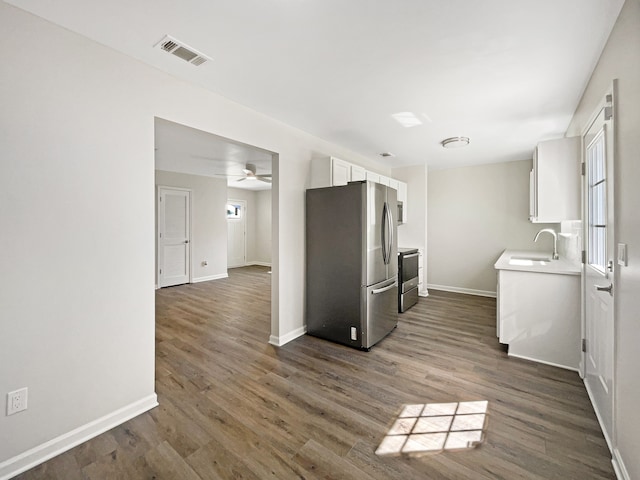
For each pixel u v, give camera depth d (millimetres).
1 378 1481
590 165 2260
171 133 3590
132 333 1967
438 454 1627
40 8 1508
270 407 2059
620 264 1523
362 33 1709
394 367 2637
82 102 1729
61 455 1634
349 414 1979
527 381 2389
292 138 3266
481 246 5426
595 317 2070
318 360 2779
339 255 3158
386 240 3312
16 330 1524
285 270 3197
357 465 1555
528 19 1588
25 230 1544
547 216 2643
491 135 3590
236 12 1535
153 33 1709
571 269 2631
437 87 2367
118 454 1637
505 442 1713
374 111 2842
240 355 2889
